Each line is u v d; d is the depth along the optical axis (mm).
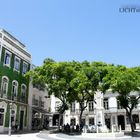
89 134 23703
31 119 35812
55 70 28641
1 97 27938
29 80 36281
